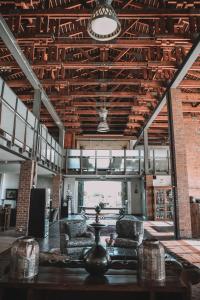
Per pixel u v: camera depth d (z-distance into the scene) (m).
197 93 12.10
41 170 12.12
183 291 2.13
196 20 6.84
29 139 8.53
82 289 2.15
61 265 2.79
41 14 6.77
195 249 6.42
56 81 9.76
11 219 11.15
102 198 22.58
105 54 8.68
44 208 8.22
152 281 2.25
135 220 5.91
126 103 12.66
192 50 6.89
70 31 8.45
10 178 14.74
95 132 19.02
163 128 16.97
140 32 8.77
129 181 16.73
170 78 9.41
